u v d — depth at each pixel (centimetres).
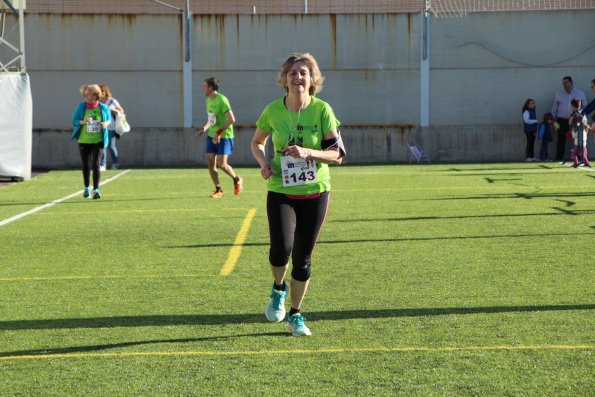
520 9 3750
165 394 680
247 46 3675
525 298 1002
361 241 1448
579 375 711
